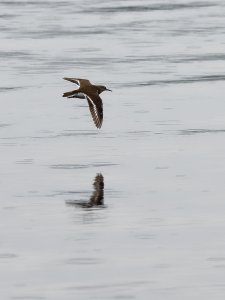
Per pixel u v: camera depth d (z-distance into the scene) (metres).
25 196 21.05
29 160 24.39
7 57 41.28
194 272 16.41
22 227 18.81
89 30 49.25
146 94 33.19
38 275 16.28
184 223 18.98
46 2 62.97
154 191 21.36
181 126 28.23
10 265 16.75
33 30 49.34
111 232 18.44
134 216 19.45
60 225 18.89
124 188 21.61
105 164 23.89
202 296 15.41
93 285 15.86
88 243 17.83
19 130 27.91
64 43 44.94
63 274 16.33
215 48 43.22
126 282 15.98
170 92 33.47
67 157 24.69
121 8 59.16
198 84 34.94
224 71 37.59
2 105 31.44
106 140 26.61
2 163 24.09
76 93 17.33
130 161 24.19
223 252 17.34
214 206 20.14
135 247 17.59
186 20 53.16
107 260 16.95
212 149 25.39
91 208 20.06
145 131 27.70
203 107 30.89
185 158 24.42
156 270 16.52
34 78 36.38
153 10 58.12
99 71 37.78
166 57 41.00
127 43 44.81
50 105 31.55
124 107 31.11
